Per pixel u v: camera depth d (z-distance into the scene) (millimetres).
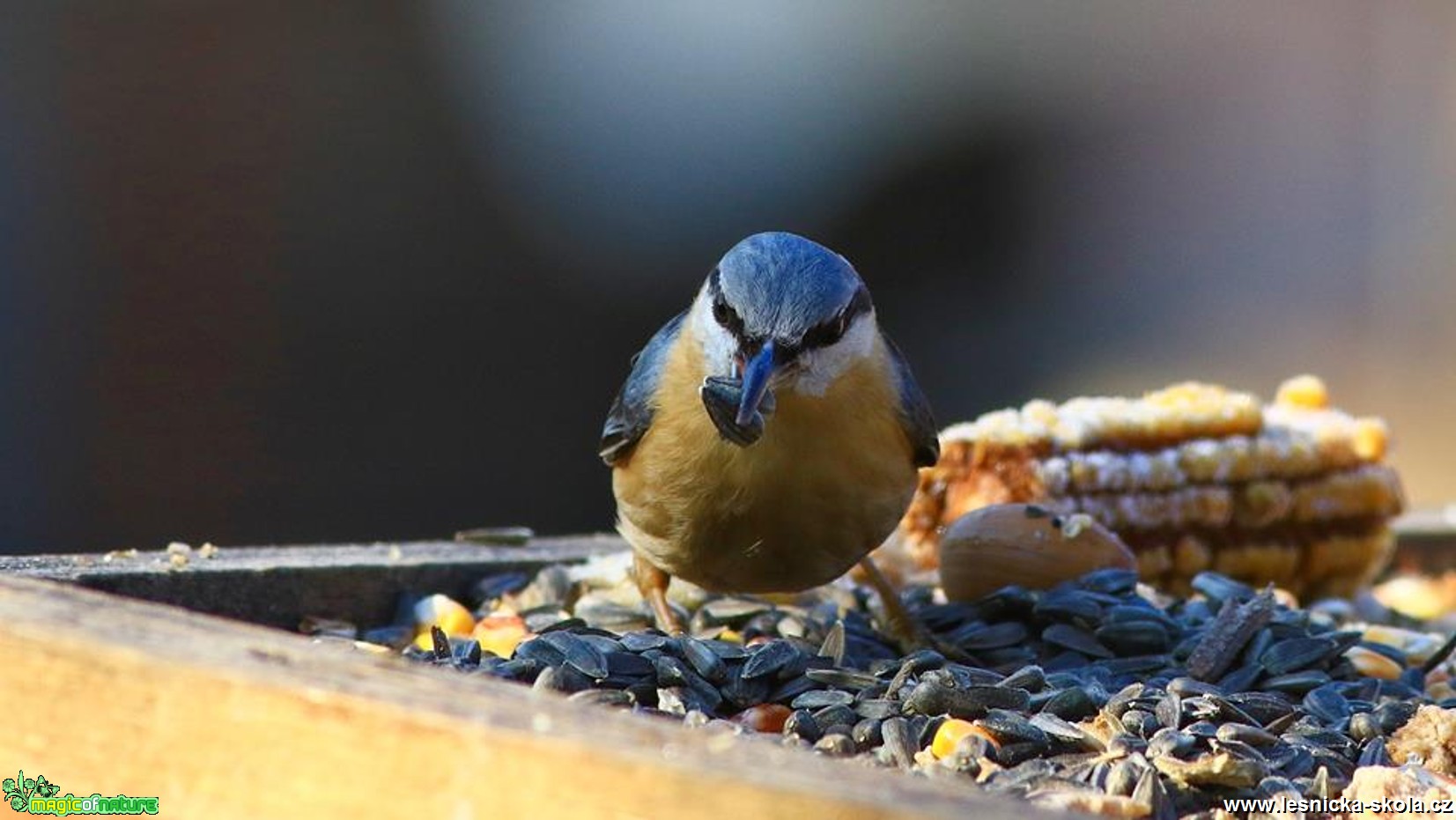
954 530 6801
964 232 16000
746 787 3369
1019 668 6082
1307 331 14875
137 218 13891
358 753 3619
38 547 12742
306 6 14828
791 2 16250
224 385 13930
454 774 3555
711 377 5465
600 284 15492
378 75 15078
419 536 13656
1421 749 5027
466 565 7102
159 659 3775
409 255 14953
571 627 6426
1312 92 15430
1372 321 14836
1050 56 16125
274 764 3684
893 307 15781
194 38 14250
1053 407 8219
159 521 13078
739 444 5371
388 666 3924
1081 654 6211
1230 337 15031
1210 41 15883
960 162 16109
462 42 15539
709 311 5797
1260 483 7965
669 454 5938
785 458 5773
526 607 6945
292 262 14477
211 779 3721
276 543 13148
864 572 6496
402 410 14453
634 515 6199
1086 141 16078
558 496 14203
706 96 16062
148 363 13750
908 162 16062
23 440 13086
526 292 15281
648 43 16016
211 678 3729
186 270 14023
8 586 4434
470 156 15383
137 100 13984
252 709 3695
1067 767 4797
